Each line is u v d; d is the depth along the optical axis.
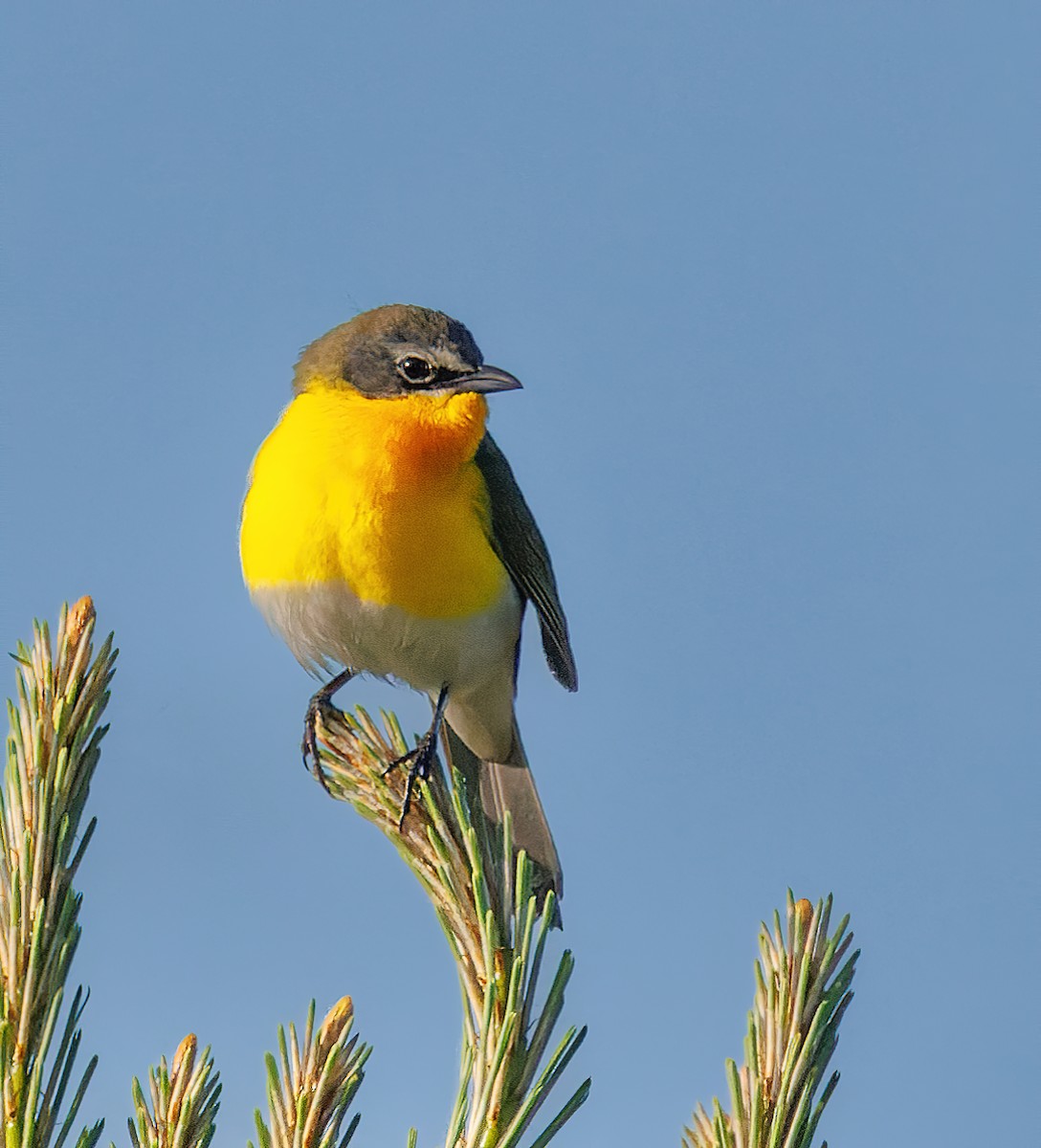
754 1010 5.89
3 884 6.39
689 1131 5.76
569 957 6.29
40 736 6.80
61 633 7.05
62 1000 5.94
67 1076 5.74
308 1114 5.62
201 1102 5.64
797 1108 5.66
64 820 6.53
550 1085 5.90
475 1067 6.20
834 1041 5.83
